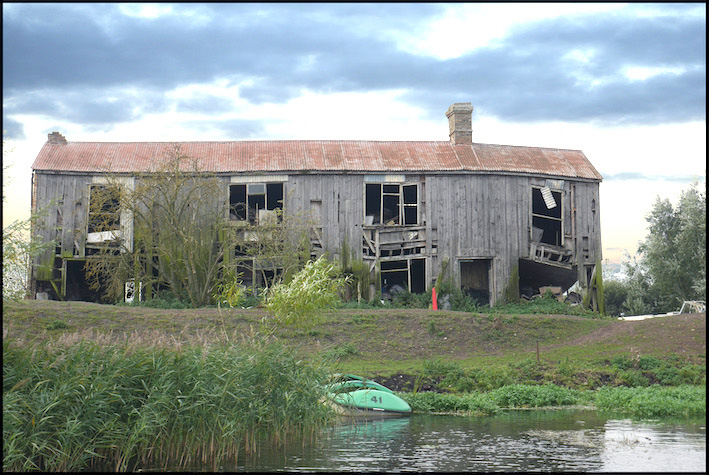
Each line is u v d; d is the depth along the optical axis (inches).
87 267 1494.8
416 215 1679.4
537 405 794.8
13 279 516.1
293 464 467.2
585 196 1653.5
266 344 616.1
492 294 1560.0
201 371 515.8
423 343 1136.8
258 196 1689.2
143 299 1481.3
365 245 1555.1
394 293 1603.1
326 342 1117.7
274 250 1428.4
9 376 442.6
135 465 464.8
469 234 1567.4
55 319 1079.0
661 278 2224.4
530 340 1168.8
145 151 1614.2
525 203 1599.4
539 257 1592.0
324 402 645.3
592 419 681.0
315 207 1551.4
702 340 1067.3
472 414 734.5
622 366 956.0
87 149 1599.4
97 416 465.7
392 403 723.4
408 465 460.4
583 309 1508.4
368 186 1706.4
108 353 489.1
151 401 484.4
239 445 527.8
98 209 1413.6
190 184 1488.7
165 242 1445.6
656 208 2292.1
